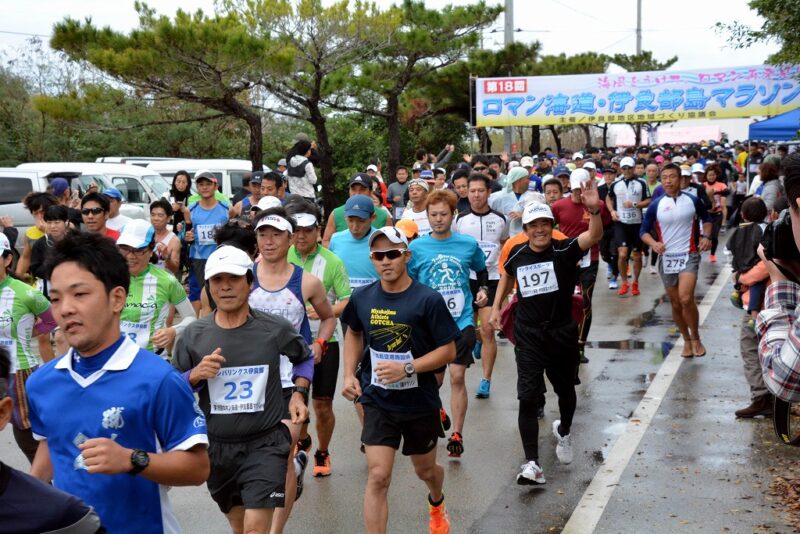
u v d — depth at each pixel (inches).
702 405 313.7
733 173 946.7
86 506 92.4
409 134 1328.7
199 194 433.4
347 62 852.0
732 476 243.8
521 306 250.7
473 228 346.9
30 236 392.2
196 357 181.5
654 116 952.9
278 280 225.0
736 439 275.1
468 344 270.8
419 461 205.2
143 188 727.7
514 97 974.4
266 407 181.2
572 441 280.2
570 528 213.6
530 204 250.1
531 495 237.1
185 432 122.3
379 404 199.0
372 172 634.8
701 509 221.9
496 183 531.8
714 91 936.3
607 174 633.0
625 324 471.8
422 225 394.0
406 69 981.8
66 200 465.4
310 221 247.3
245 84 772.6
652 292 578.2
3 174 657.0
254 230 242.4
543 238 246.1
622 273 566.3
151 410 120.3
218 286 178.1
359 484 251.4
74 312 117.0
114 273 119.3
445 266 271.7
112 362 120.6
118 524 121.7
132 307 244.8
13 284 232.5
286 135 1393.9
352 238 289.4
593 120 965.8
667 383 345.7
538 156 1127.0
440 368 201.6
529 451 245.0
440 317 198.8
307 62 829.2
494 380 367.9
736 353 392.8
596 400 326.0
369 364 211.3
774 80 922.7
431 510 210.8
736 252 306.3
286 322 185.9
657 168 592.1
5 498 88.4
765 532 206.8
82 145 1248.8
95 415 119.5
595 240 245.1
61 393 121.0
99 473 114.5
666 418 299.9
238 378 179.8
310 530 219.3
